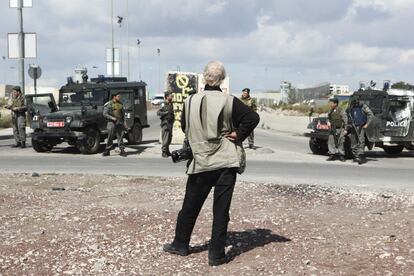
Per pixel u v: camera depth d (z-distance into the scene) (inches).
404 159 706.2
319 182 433.1
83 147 677.9
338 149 631.8
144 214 282.0
